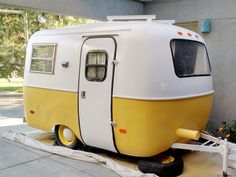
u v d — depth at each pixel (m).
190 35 4.89
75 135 5.17
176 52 4.45
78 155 4.89
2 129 7.02
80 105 4.90
